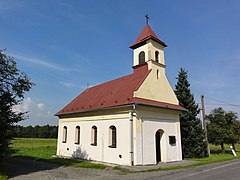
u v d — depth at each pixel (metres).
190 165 15.86
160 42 20.14
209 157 22.86
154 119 17.66
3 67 12.27
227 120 28.31
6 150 12.31
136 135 15.86
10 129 12.20
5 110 12.09
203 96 25.98
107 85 23.91
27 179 11.19
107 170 13.88
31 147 36.34
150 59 18.88
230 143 27.30
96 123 19.77
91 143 19.94
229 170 13.60
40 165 16.70
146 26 20.84
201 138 22.92
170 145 18.69
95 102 21.25
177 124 20.03
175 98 20.67
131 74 21.77
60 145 24.67
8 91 12.54
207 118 29.31
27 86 13.34
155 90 18.52
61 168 15.03
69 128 23.77
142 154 15.96
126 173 12.67
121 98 17.78
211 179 10.53
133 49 21.09
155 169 13.84
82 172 13.25
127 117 16.50
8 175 12.20
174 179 10.57
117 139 17.03
